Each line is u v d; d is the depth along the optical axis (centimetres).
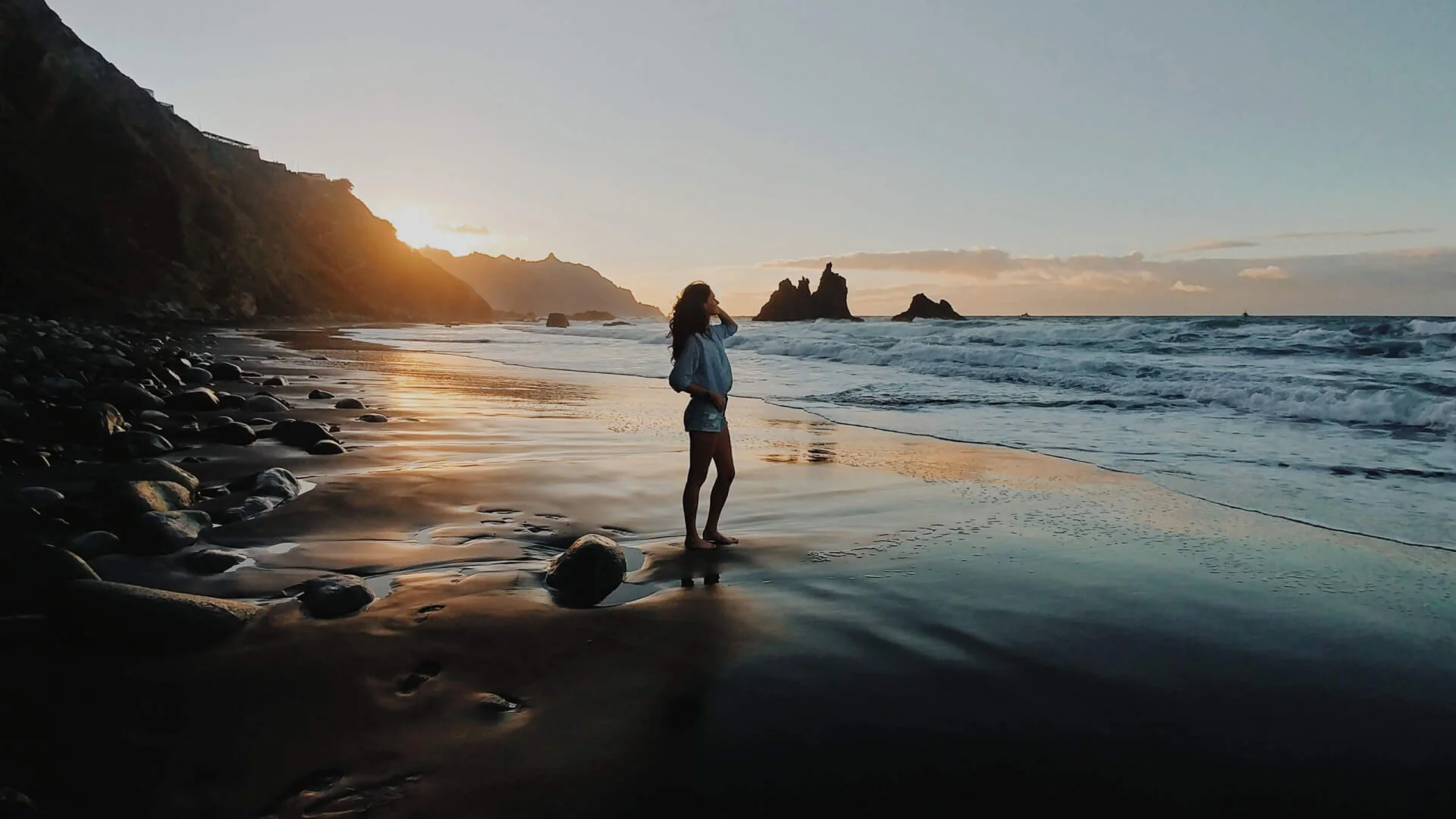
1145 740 261
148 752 237
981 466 769
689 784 229
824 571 440
